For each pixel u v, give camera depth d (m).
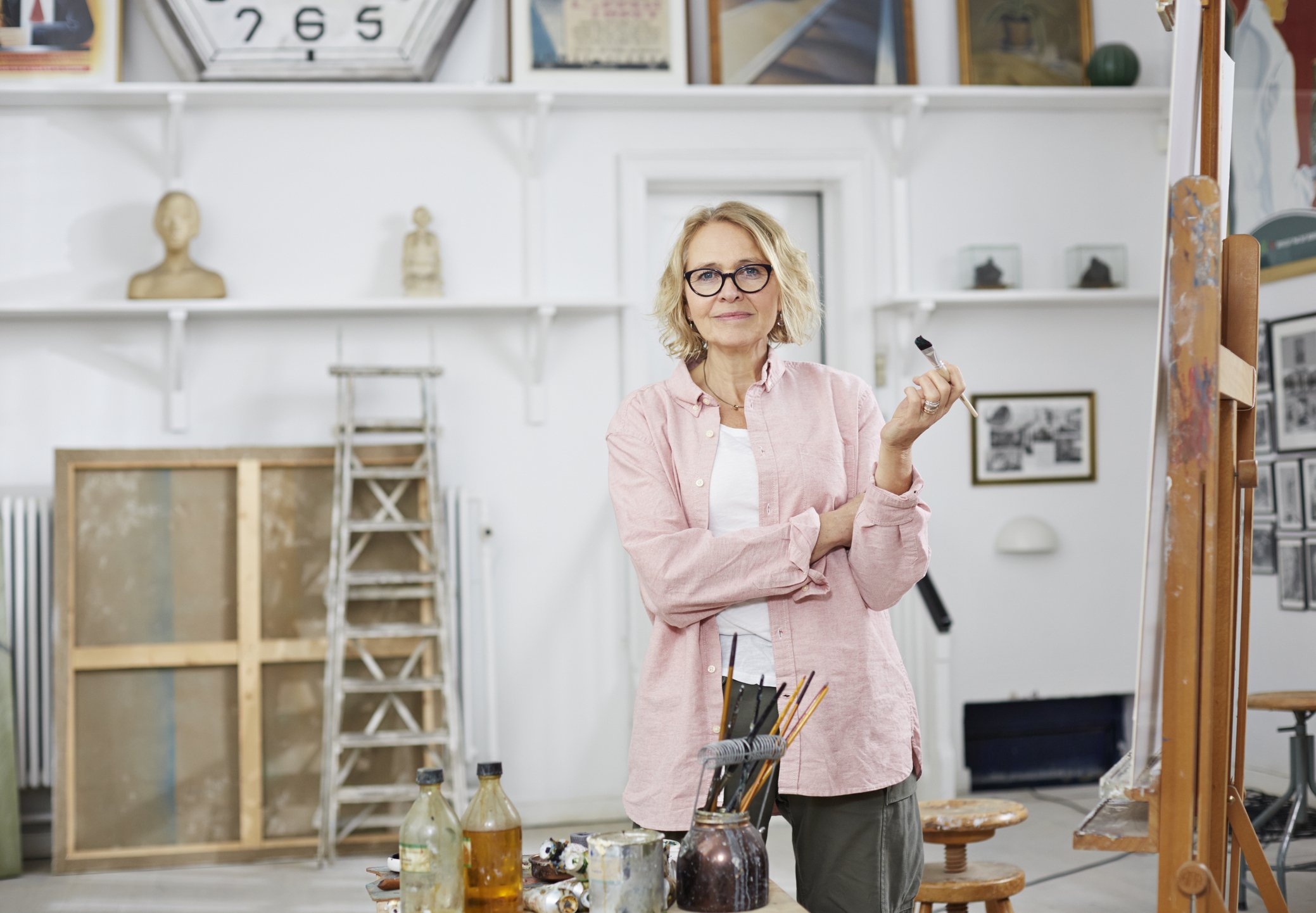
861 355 4.84
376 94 4.48
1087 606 4.97
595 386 4.74
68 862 4.10
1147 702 1.37
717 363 1.83
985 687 4.89
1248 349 1.60
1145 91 4.78
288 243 4.61
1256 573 4.06
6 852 4.05
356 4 4.55
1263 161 4.06
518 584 4.68
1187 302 1.34
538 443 4.71
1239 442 1.62
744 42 4.75
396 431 4.46
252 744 4.25
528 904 1.53
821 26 4.79
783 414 1.80
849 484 1.82
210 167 4.58
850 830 1.71
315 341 4.61
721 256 1.75
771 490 1.77
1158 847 1.36
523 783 4.64
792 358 4.92
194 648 4.26
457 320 4.68
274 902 3.66
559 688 4.68
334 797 4.12
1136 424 5.01
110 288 4.52
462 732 4.45
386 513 4.41
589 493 4.72
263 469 4.38
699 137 4.79
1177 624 1.34
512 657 4.66
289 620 4.33
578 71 4.59
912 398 1.57
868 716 1.71
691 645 1.73
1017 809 2.53
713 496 1.78
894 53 4.82
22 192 4.48
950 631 4.41
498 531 4.67
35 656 4.29
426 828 1.46
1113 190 5.01
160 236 4.43
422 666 4.43
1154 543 1.37
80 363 4.50
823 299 4.95
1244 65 4.14
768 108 4.81
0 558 4.16
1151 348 5.03
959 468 4.92
